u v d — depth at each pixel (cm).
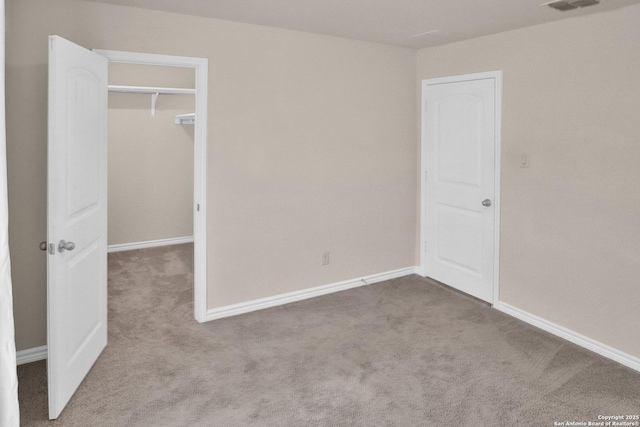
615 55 278
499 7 285
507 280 361
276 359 287
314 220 393
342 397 244
